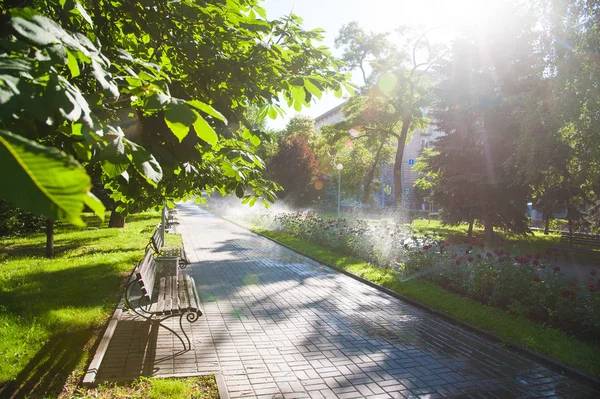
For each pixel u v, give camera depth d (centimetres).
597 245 1859
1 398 381
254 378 481
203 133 137
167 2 303
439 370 522
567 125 1140
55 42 122
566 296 666
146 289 552
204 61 318
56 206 53
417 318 737
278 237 1898
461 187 2011
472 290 828
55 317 595
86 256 1178
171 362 512
